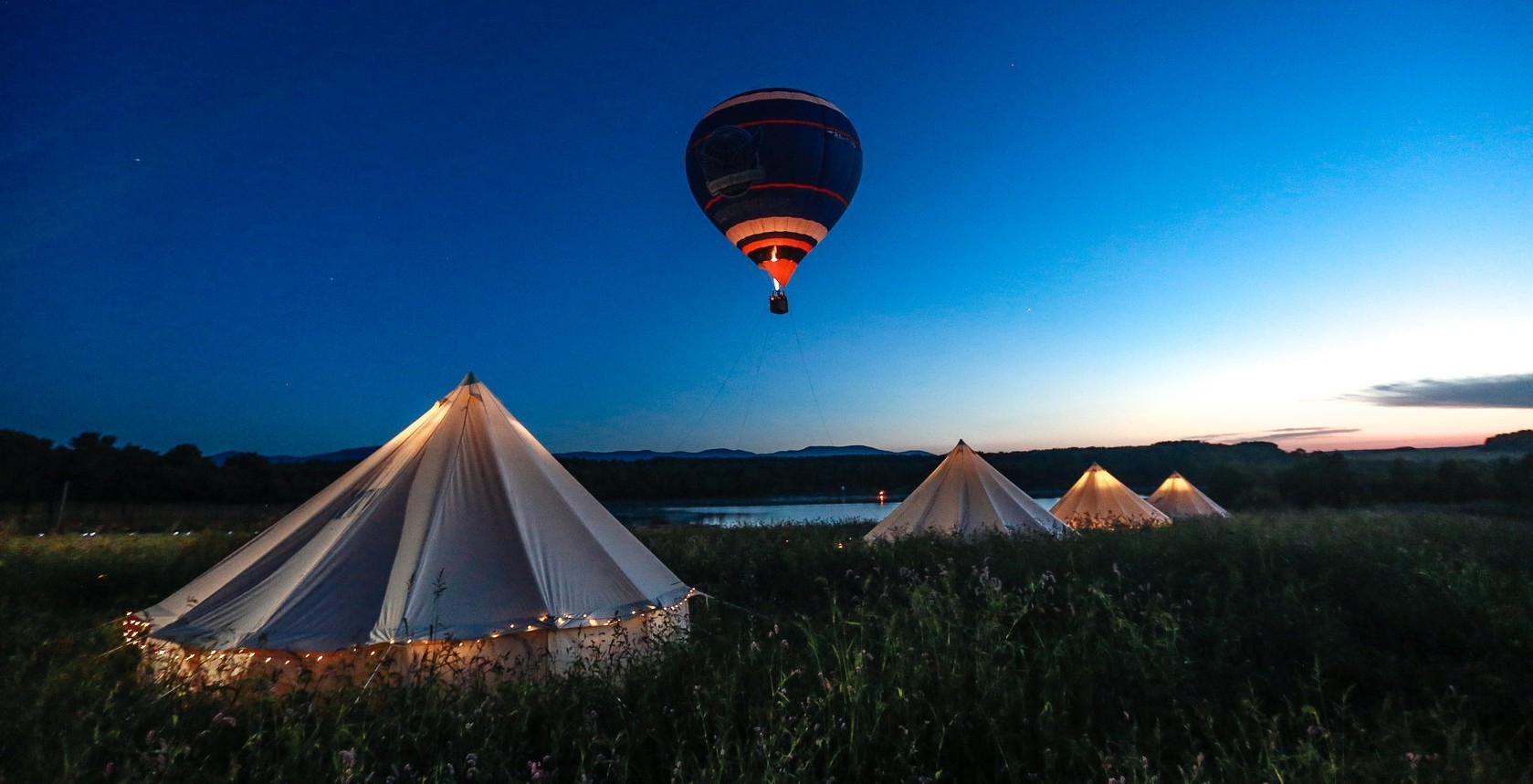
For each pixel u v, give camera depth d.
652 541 13.27
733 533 15.30
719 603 7.57
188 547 11.53
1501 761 3.52
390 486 6.37
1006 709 3.96
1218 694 4.46
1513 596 5.95
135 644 5.75
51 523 19.53
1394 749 3.67
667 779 3.64
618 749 3.77
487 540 6.06
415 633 5.20
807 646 5.10
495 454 6.75
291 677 5.07
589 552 6.40
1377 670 4.77
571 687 4.49
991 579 6.21
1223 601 6.32
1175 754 3.86
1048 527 12.59
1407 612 5.78
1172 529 10.68
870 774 3.62
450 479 6.43
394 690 4.43
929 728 3.93
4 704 4.11
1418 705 4.45
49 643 5.88
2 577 8.84
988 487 13.53
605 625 5.81
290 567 5.81
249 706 4.21
